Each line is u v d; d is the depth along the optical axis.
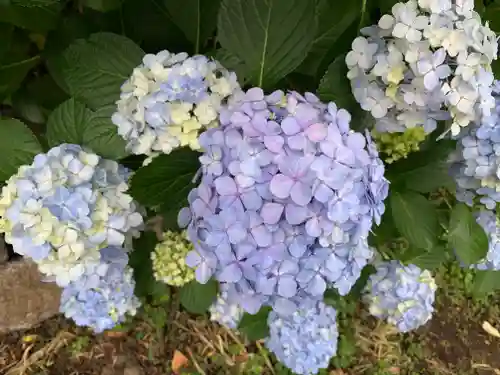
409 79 0.38
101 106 0.44
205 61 0.39
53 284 0.69
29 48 0.62
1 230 0.42
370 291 0.62
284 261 0.34
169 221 0.53
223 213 0.34
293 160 0.33
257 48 0.41
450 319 0.83
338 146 0.34
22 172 0.40
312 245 0.35
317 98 0.38
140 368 0.74
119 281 0.56
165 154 0.40
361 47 0.39
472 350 0.82
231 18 0.40
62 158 0.40
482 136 0.42
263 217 0.33
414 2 0.38
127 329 0.74
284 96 0.37
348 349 0.77
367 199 0.36
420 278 0.60
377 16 0.42
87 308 0.57
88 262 0.42
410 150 0.45
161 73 0.39
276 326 0.61
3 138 0.45
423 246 0.47
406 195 0.47
